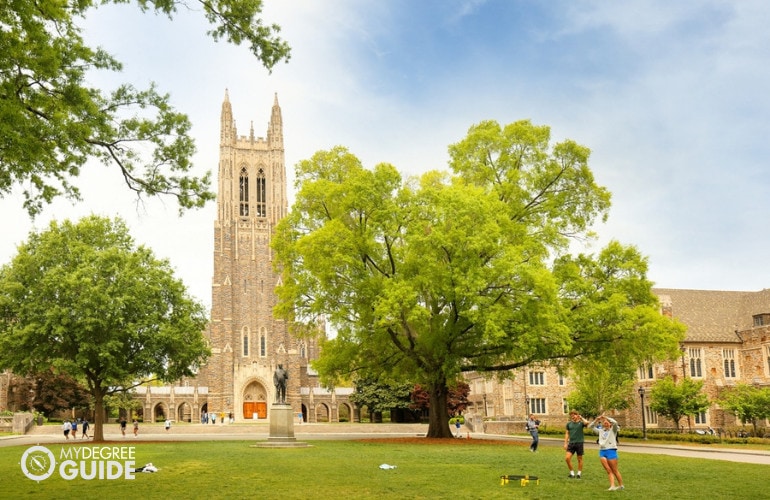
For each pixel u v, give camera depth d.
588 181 43.22
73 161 18.86
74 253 45.81
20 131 15.78
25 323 44.12
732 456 31.77
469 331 40.16
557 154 43.44
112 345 43.22
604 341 40.16
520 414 74.56
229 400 102.38
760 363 62.56
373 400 85.25
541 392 76.25
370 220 39.09
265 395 104.94
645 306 39.91
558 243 41.81
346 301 40.69
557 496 16.14
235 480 19.22
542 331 35.38
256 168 113.38
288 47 17.94
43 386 80.81
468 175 44.31
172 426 75.12
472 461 26.27
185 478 19.77
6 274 45.66
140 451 32.94
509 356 39.91
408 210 38.19
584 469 22.92
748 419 54.53
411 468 23.08
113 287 44.69
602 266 42.53
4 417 65.06
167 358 47.38
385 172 38.81
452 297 36.22
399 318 37.88
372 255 39.91
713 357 63.72
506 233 38.81
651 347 39.38
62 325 43.06
